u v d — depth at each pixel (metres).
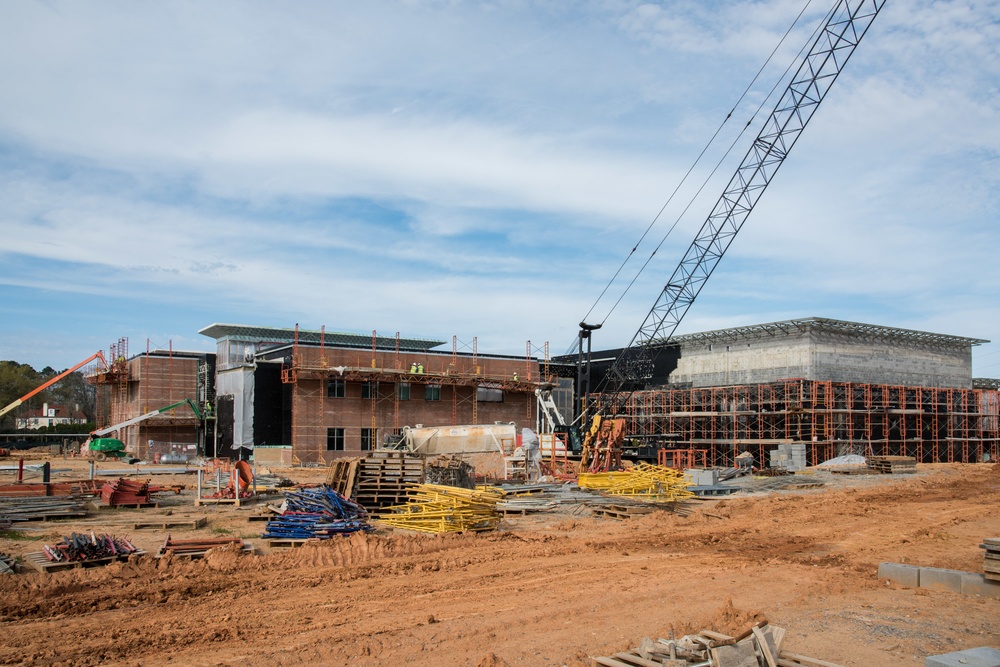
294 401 61.25
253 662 11.52
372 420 64.12
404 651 12.12
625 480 36.16
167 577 16.92
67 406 150.75
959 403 81.62
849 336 75.44
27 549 20.20
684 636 11.84
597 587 16.67
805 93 61.44
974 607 15.16
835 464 59.50
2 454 73.19
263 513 26.36
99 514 27.14
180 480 44.41
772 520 28.11
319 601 15.15
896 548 22.09
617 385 81.50
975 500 35.31
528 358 72.56
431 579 17.27
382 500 27.66
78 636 12.62
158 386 72.88
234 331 85.31
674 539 23.34
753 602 15.47
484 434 47.78
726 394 73.88
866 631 13.55
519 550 21.00
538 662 11.65
